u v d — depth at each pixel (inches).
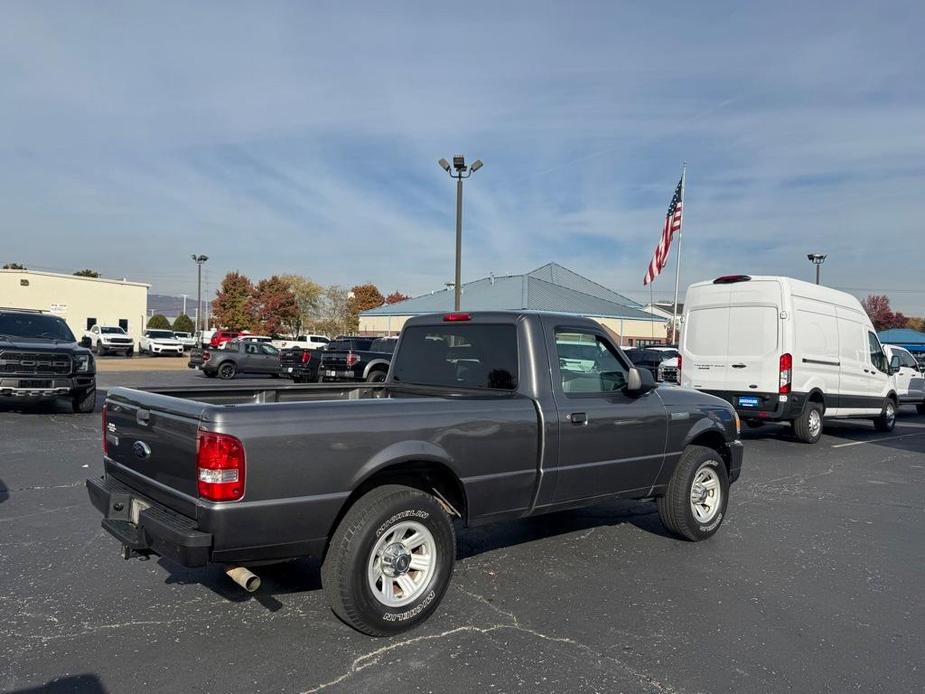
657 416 218.2
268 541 140.6
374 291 2997.0
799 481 349.4
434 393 212.2
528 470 183.0
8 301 1831.9
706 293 479.2
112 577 187.5
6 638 149.9
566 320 203.0
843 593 189.0
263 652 145.7
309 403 148.2
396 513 153.1
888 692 134.2
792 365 442.6
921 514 282.7
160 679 133.4
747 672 141.5
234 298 2444.6
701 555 220.8
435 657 145.2
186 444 141.6
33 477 303.3
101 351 1667.1
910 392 692.1
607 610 172.9
